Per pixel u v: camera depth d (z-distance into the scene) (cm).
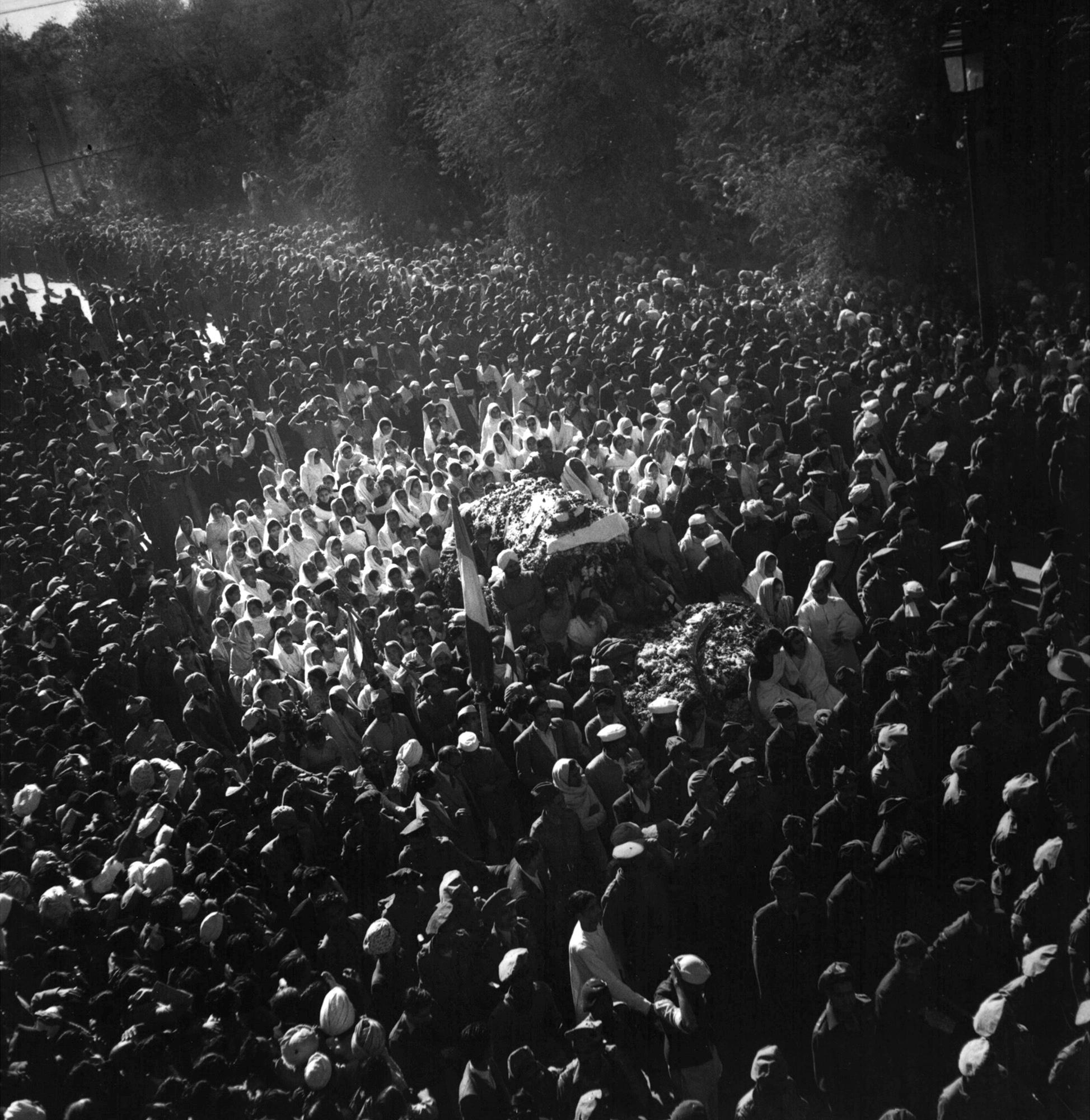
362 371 2031
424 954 696
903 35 2125
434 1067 663
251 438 1775
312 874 780
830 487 1228
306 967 704
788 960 652
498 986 708
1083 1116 545
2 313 2773
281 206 4344
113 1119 632
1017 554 1256
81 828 893
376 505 1487
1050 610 942
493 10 3142
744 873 746
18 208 5231
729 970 718
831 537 1148
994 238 2100
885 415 1394
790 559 1121
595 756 902
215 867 827
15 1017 684
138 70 4812
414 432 1923
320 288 2517
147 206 4981
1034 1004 594
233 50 4775
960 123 2097
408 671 1047
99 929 775
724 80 2450
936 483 1155
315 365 2067
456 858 827
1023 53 2000
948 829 763
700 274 2347
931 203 2178
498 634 1120
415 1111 586
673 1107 648
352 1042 617
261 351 2173
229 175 4862
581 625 1080
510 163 3128
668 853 732
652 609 1103
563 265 2823
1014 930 650
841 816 743
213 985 714
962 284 2059
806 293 2133
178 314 2686
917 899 671
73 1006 709
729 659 988
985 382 1446
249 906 774
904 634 948
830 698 929
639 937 718
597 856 805
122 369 2144
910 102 2162
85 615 1280
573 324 2062
